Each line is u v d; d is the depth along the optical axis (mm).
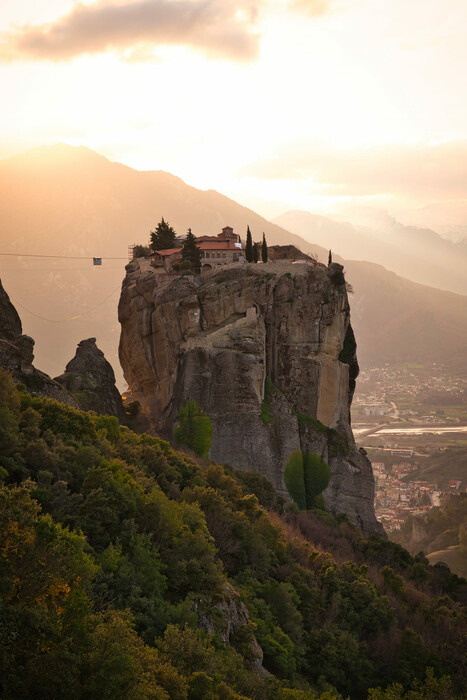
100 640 43062
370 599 91312
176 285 141250
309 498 135125
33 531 44031
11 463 62844
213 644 58781
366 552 119188
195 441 129500
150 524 66938
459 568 192000
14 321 101062
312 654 78688
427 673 77312
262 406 133750
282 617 78250
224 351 133250
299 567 89938
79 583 47250
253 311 136750
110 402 128375
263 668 66000
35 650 39000
